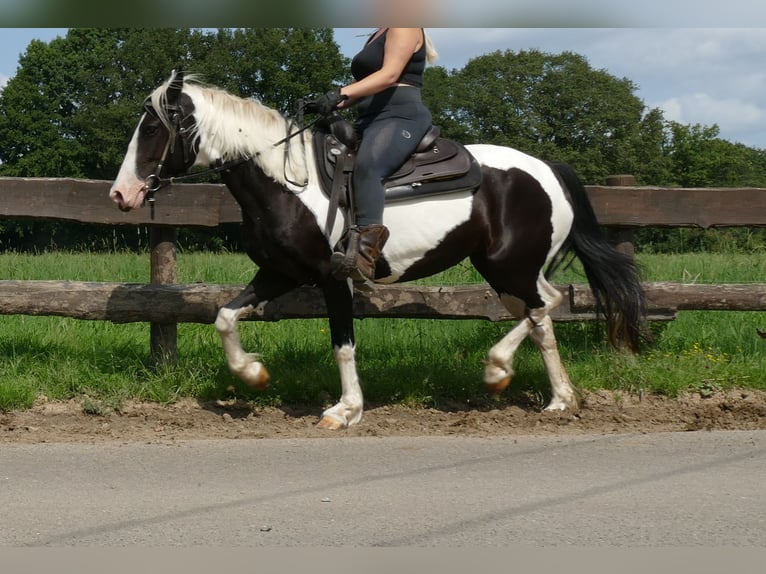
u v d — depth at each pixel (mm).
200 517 3740
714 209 6914
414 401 6098
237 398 6137
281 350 6949
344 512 3805
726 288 6879
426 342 7219
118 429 5434
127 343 6988
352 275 5281
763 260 8938
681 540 3477
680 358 6742
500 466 4559
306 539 3486
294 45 50656
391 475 4391
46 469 4477
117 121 52656
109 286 6355
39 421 5594
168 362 6477
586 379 6430
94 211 6438
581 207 6066
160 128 5281
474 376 6422
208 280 8875
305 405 6164
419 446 4988
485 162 5703
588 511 3816
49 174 56500
